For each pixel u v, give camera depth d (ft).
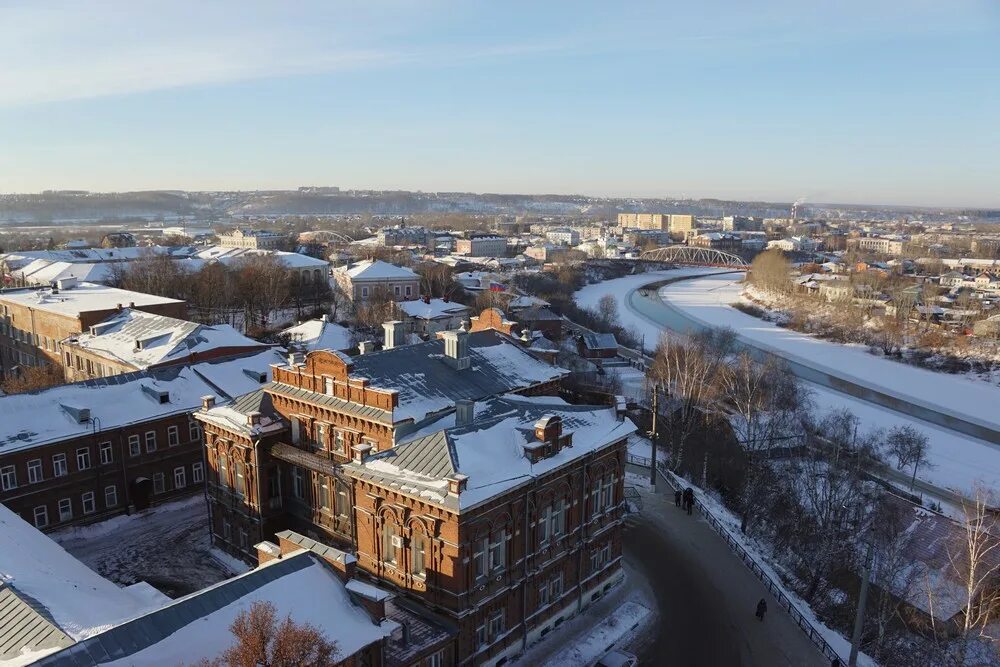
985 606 192.24
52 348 345.72
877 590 206.69
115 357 280.10
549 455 154.61
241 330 458.09
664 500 243.60
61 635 103.14
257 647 93.56
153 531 212.02
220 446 190.39
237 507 188.96
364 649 112.16
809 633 170.30
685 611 176.76
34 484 203.92
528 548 152.76
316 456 172.35
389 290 532.32
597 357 473.26
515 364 205.16
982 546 201.46
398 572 146.61
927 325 611.88
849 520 250.16
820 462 298.35
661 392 366.84
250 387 254.88
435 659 133.08
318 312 513.04
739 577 194.39
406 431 161.79
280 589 114.32
